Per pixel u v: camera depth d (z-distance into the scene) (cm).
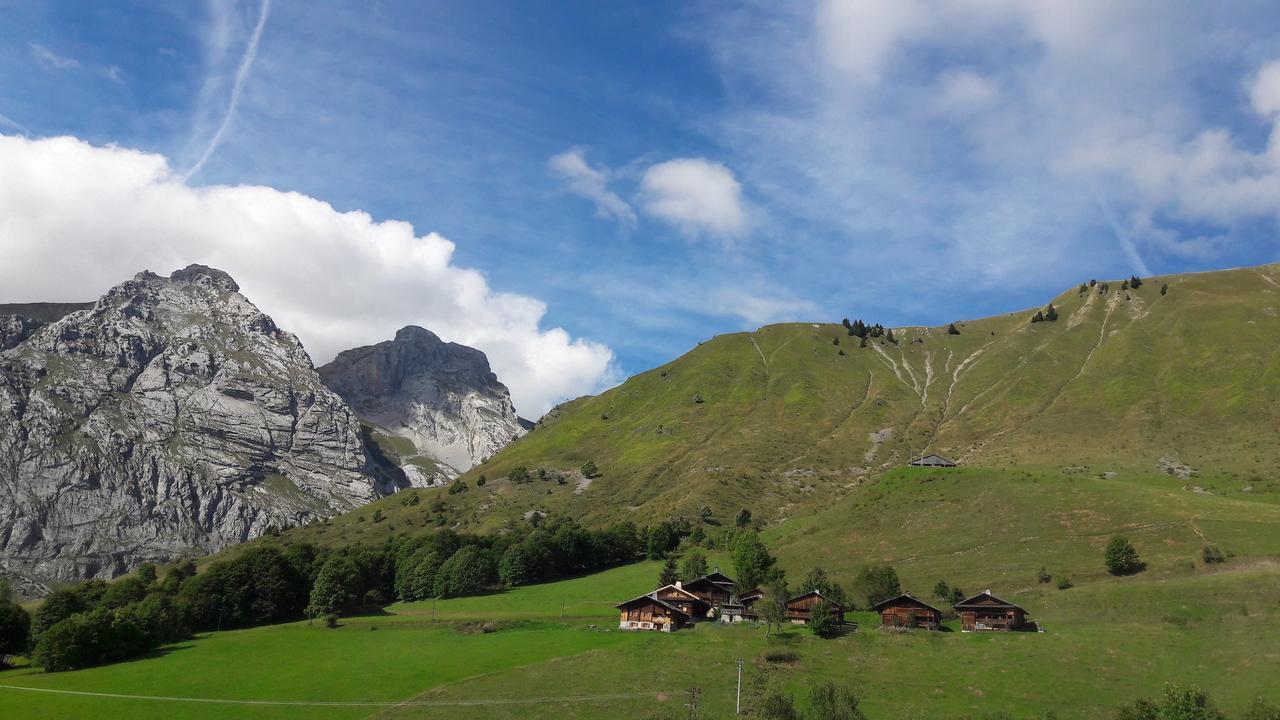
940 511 18075
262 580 16788
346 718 9662
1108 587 12631
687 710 9100
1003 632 11669
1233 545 13375
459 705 9800
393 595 19625
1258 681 8806
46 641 12744
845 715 8431
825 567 16525
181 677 11869
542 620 14375
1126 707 8269
